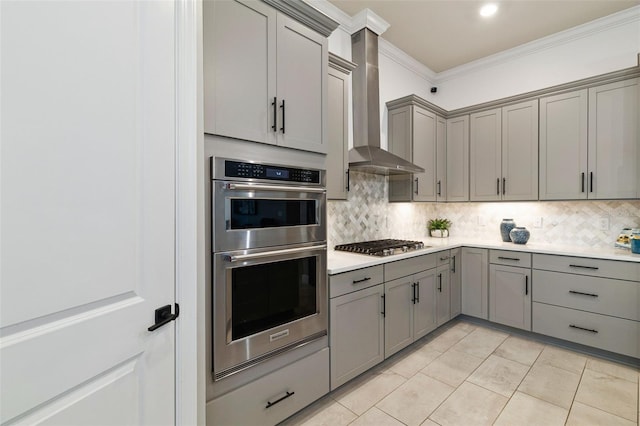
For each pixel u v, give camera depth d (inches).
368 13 106.9
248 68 59.9
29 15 26.0
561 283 105.3
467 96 148.2
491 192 129.6
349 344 80.5
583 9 106.0
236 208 58.2
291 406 67.0
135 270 37.0
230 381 57.3
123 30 35.0
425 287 108.3
